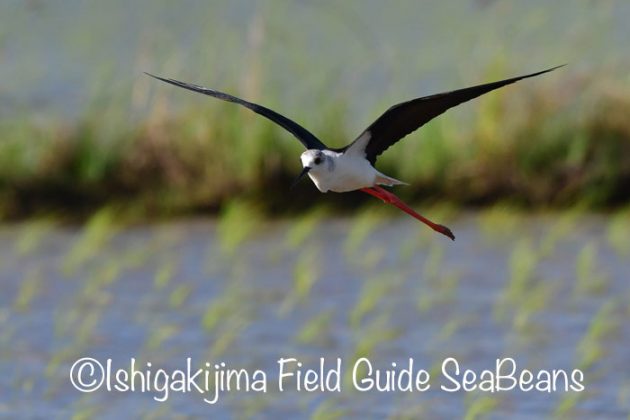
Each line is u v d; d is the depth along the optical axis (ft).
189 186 55.83
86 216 54.85
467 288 45.55
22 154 56.75
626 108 56.13
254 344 40.55
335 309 43.60
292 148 56.29
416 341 40.57
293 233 50.78
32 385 37.50
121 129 57.67
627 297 44.09
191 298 45.09
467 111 58.49
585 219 53.42
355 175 27.37
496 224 52.19
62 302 44.78
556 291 44.91
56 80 68.49
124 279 47.14
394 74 64.03
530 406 35.60
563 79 57.88
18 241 51.88
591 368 38.17
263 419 34.81
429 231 52.24
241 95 57.36
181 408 35.94
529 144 55.83
